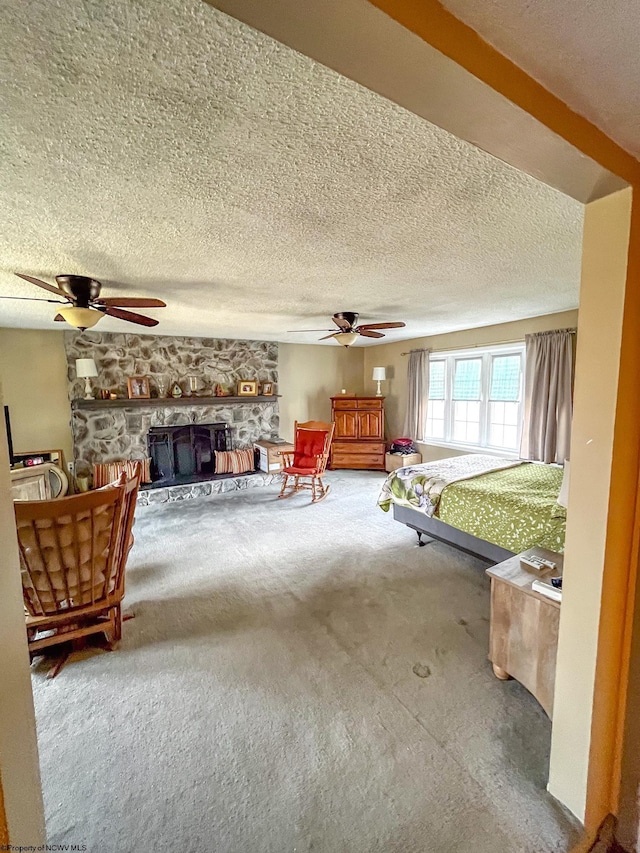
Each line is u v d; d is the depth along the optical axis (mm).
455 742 1559
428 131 1056
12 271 2268
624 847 1220
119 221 1611
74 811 1310
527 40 697
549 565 1833
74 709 1730
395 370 6750
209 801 1341
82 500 1806
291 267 2260
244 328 4676
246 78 860
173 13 704
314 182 1326
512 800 1334
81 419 4738
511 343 4668
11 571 711
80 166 1207
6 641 682
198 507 4707
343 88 892
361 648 2125
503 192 1407
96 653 2090
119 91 893
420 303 3414
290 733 1601
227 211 1535
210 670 1964
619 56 728
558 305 3596
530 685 1694
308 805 1325
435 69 652
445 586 2793
